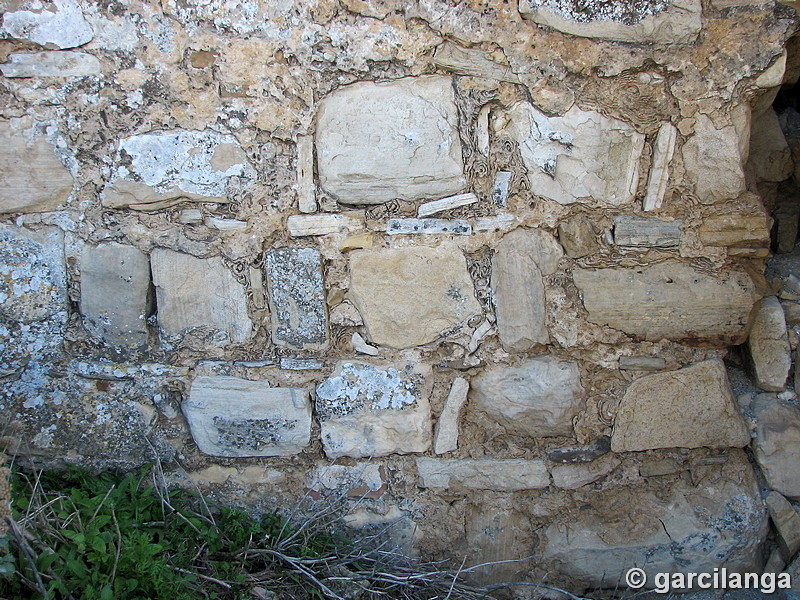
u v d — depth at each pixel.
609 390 2.47
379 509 2.57
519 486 2.56
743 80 2.19
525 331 2.42
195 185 2.26
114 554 2.04
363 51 2.17
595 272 2.37
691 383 2.44
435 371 2.47
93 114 2.19
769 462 2.52
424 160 2.27
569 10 2.12
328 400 2.47
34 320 2.33
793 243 2.90
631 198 2.32
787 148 2.79
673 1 2.10
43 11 2.09
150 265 2.32
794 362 2.57
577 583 2.60
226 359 2.44
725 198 2.30
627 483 2.56
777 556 2.57
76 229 2.28
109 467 2.49
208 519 2.47
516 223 2.34
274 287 2.36
